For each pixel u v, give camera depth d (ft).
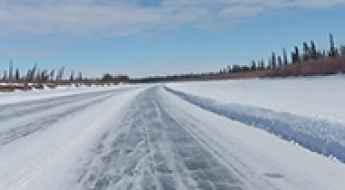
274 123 31.45
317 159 20.33
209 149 23.73
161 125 36.76
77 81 311.88
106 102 74.18
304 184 15.57
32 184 15.79
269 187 15.15
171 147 24.45
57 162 19.93
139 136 29.35
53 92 131.13
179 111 53.26
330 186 15.25
